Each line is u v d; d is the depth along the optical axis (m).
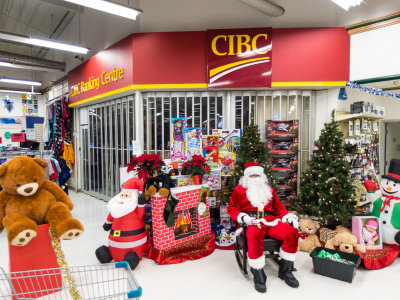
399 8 3.85
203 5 4.48
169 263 2.94
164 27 4.55
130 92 4.77
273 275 2.71
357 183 4.23
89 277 2.55
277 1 4.36
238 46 4.25
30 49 9.12
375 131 5.28
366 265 2.78
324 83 4.22
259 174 2.87
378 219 2.98
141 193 2.88
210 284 2.54
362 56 4.14
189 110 4.69
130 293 1.36
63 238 2.20
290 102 4.55
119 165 5.56
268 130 4.21
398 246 3.07
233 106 4.60
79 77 6.22
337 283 2.55
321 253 2.84
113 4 3.59
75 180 7.07
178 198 3.04
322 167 3.46
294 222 2.57
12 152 4.71
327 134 3.51
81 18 6.45
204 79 4.36
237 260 2.91
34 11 6.91
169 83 4.41
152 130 4.77
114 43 5.09
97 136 6.21
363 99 5.17
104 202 5.87
